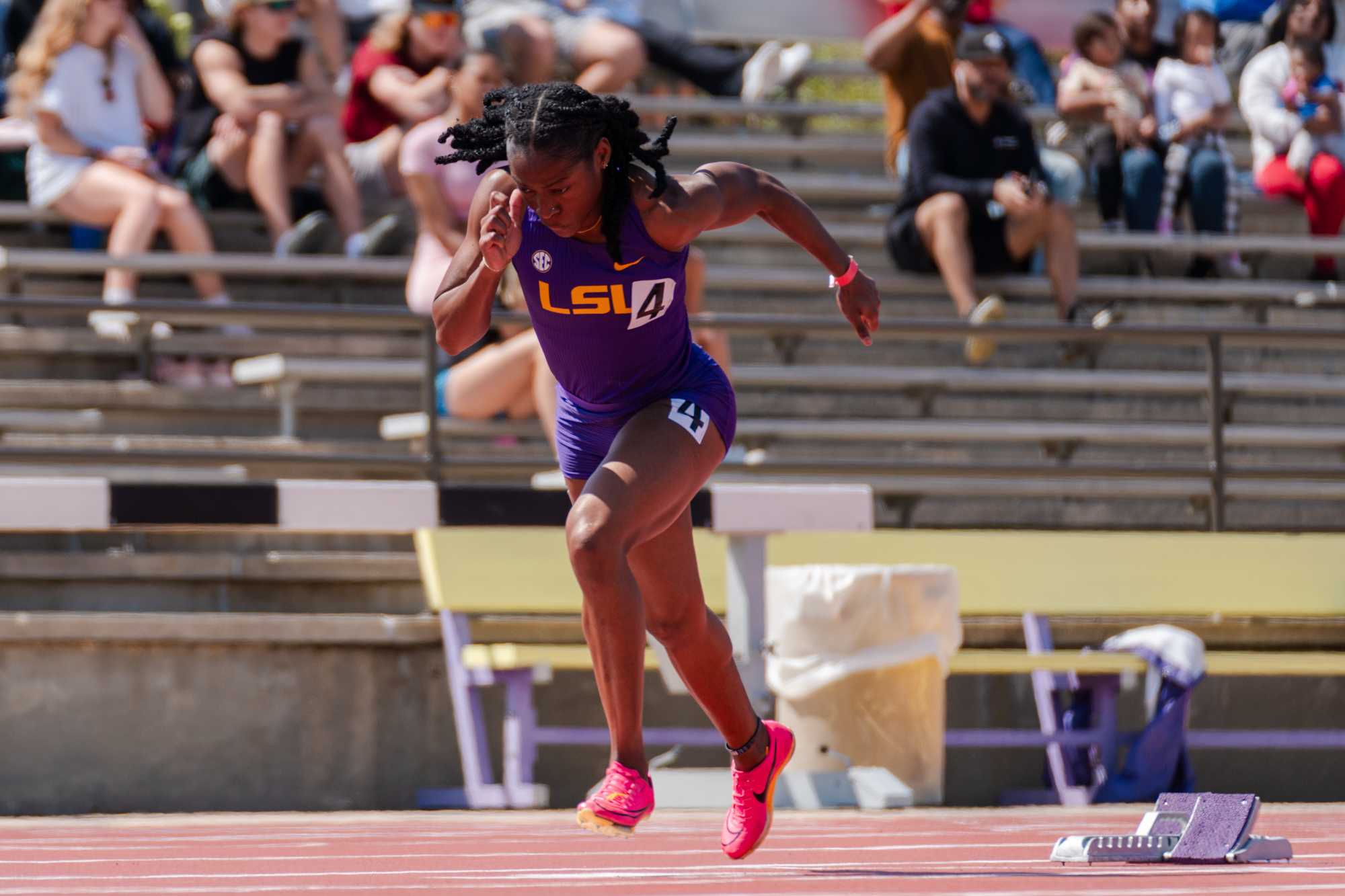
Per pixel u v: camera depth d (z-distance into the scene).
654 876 11.38
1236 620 25.95
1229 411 33.50
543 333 11.38
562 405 12.00
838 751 21.45
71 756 21.27
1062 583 24.70
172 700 21.59
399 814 20.56
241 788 21.70
